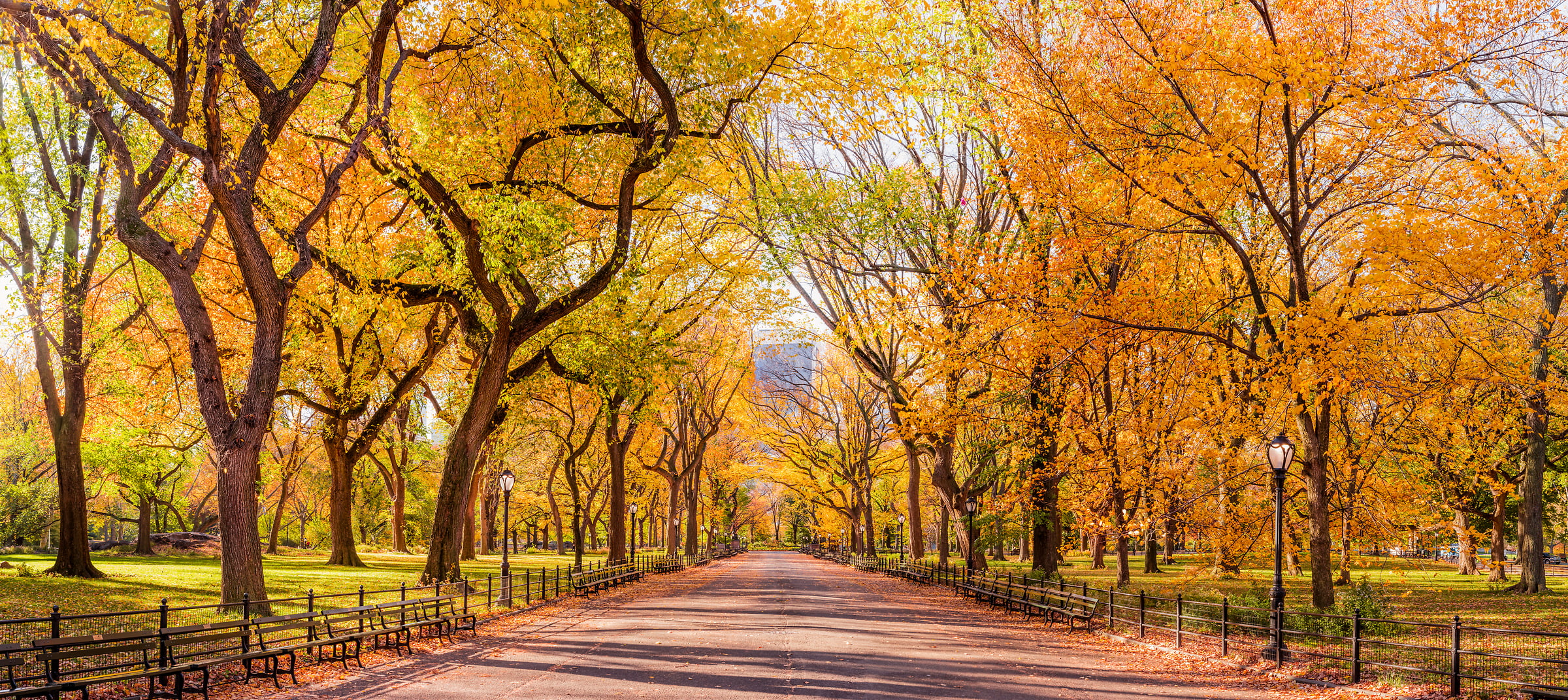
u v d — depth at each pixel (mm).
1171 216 20422
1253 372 20781
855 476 58594
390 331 34969
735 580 40688
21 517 47281
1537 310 23172
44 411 49281
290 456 44562
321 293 28234
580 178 27703
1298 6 16078
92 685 10211
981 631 19391
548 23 20859
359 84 18594
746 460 74250
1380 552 30297
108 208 25109
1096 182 18469
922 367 27125
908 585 37500
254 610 16250
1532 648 15523
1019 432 28734
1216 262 24312
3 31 16219
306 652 14852
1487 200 15898
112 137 16859
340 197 28234
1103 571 46594
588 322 28078
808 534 142500
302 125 22875
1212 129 18031
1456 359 18391
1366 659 14336
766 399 59719
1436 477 25797
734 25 20219
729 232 34031
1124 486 22562
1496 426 23156
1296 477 24406
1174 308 21578
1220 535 24281
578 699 10672
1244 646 15586
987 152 21984
